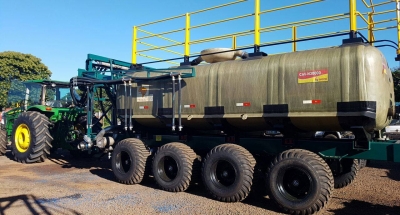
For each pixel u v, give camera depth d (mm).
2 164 10898
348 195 6809
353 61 5324
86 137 9031
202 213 5680
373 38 7023
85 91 10273
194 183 7191
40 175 9047
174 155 7102
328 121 5625
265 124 6434
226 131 7070
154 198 6648
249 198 6629
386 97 5590
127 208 5949
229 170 6449
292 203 5586
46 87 12164
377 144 5520
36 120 11023
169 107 7469
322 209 5793
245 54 7383
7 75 29734
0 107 24344
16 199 6543
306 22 6602
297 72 5809
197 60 8023
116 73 8789
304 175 5664
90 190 7309
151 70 7625
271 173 5863
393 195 6805
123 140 8242
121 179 7988
